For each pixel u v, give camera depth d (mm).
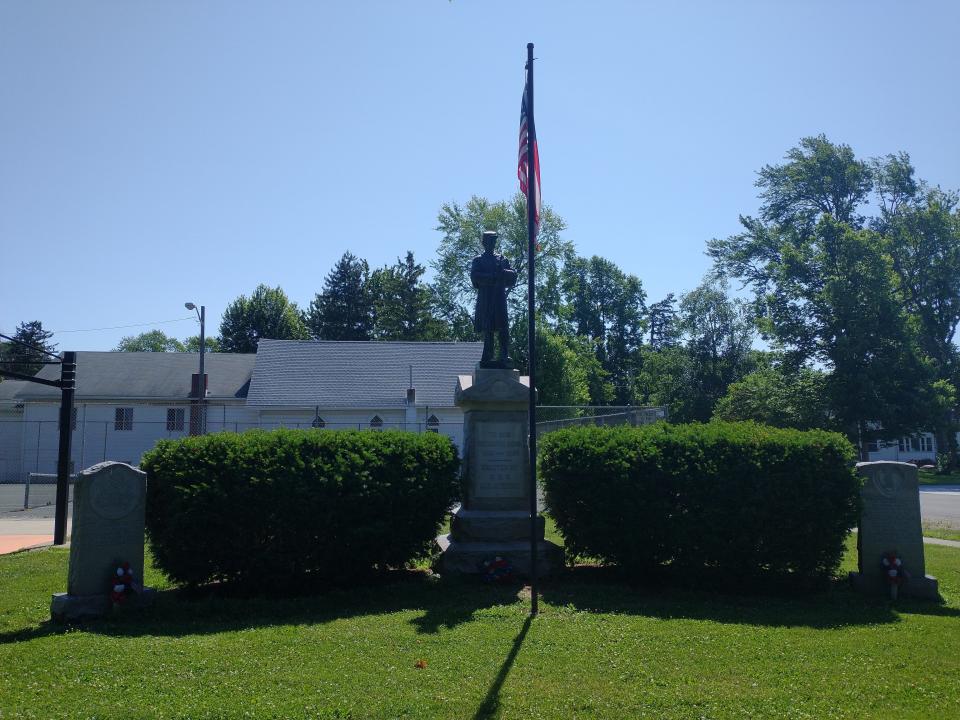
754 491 10203
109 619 8844
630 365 80000
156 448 10234
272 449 10188
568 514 10875
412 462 10664
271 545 9953
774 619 8828
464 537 11266
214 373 46250
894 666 6977
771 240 53188
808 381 46594
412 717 5734
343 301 73375
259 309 71438
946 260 50125
